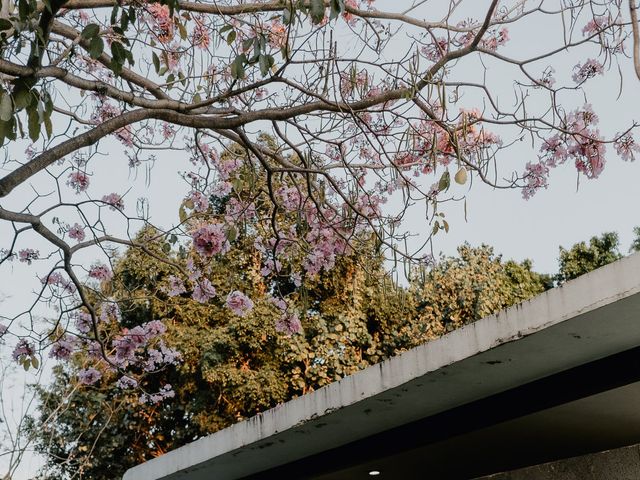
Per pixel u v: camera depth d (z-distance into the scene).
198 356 11.29
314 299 12.02
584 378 3.58
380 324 12.34
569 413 3.96
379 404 3.91
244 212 4.13
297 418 4.13
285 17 2.92
